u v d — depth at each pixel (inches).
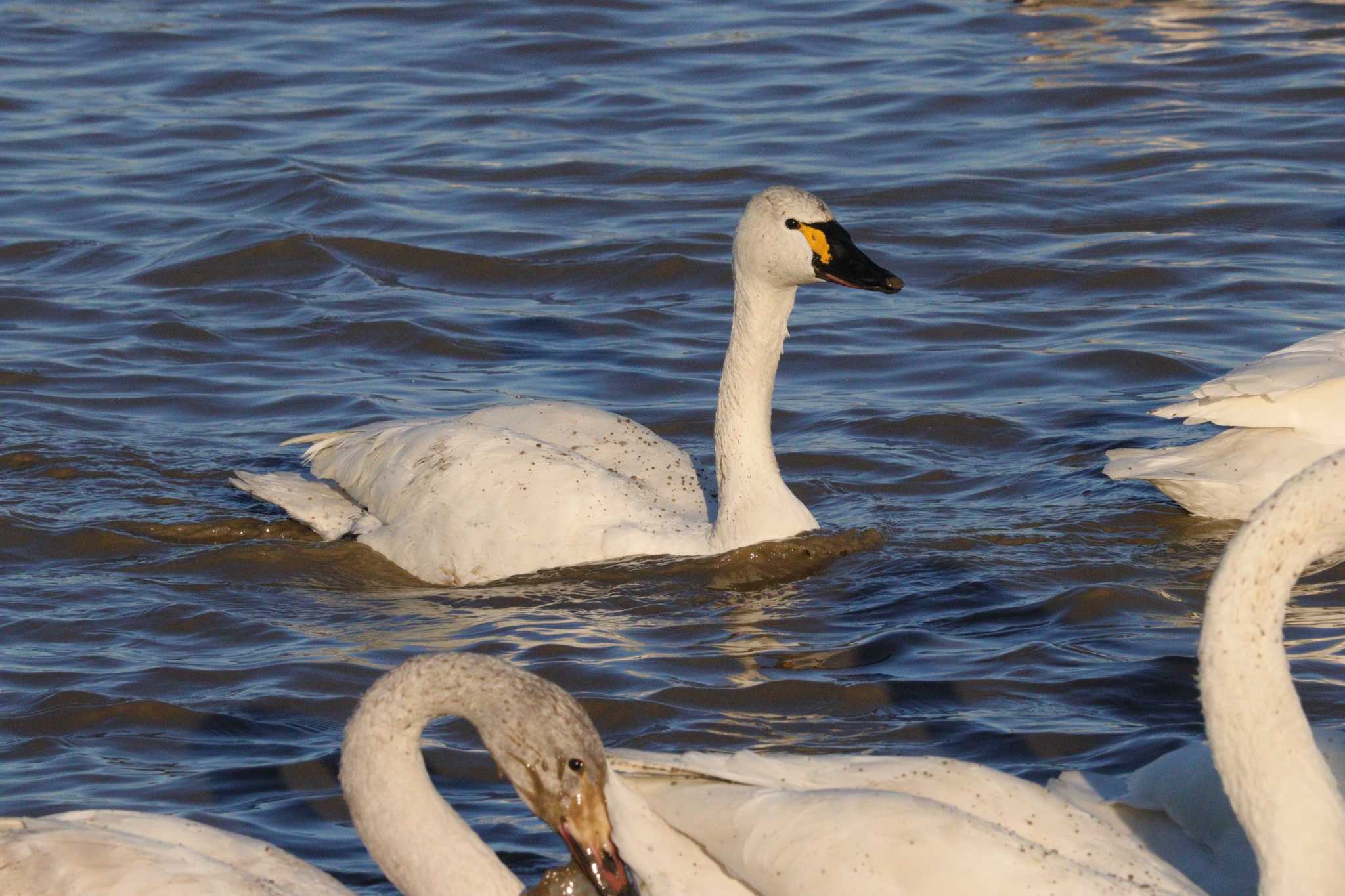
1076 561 517.0
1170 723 415.5
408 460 556.1
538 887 303.1
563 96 986.1
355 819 323.9
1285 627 467.5
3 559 532.1
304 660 462.3
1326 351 557.0
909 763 327.9
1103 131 919.7
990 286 754.8
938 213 823.7
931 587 502.6
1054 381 664.4
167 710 432.5
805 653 464.8
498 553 531.5
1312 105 942.4
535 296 756.6
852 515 563.8
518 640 476.4
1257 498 536.1
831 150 901.8
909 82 991.0
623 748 378.3
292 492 564.7
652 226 812.0
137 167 888.9
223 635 482.6
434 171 882.1
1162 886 308.3
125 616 492.1
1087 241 790.5
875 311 732.7
